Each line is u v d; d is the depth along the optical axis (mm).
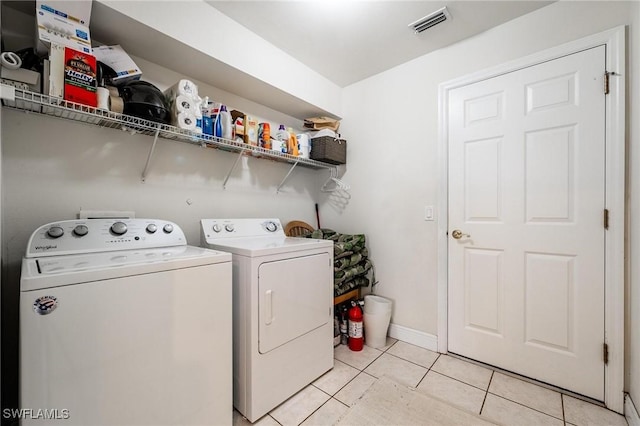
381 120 2393
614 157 1447
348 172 2631
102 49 1346
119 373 948
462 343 1961
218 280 1236
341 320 2227
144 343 1005
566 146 1591
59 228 1195
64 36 1117
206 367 1187
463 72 1949
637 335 1308
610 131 1463
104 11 1263
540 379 1658
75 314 861
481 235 1883
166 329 1064
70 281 853
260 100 2254
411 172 2205
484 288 1869
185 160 1843
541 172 1668
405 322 2236
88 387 884
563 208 1598
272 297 1452
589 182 1523
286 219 2541
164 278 1062
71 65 1120
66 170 1385
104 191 1504
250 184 2240
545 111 1655
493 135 1837
